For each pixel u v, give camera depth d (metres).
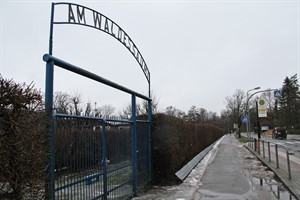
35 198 3.59
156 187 9.65
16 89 3.33
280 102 83.56
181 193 8.62
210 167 14.84
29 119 3.49
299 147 28.81
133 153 8.36
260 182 10.45
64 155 4.78
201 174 12.41
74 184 5.06
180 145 12.45
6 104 3.26
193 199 7.94
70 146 4.99
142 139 9.37
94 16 7.00
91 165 5.77
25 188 3.43
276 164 14.46
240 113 69.81
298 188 8.86
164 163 10.51
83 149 5.47
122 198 7.41
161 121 10.68
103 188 6.26
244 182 10.46
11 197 3.27
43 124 3.82
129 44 8.89
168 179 10.45
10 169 3.23
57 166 4.55
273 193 8.62
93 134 5.93
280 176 11.20
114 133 7.14
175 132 11.17
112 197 6.77
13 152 3.26
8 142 3.21
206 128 28.31
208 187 9.59
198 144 20.86
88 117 5.67
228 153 23.81
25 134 3.39
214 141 42.38
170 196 8.22
